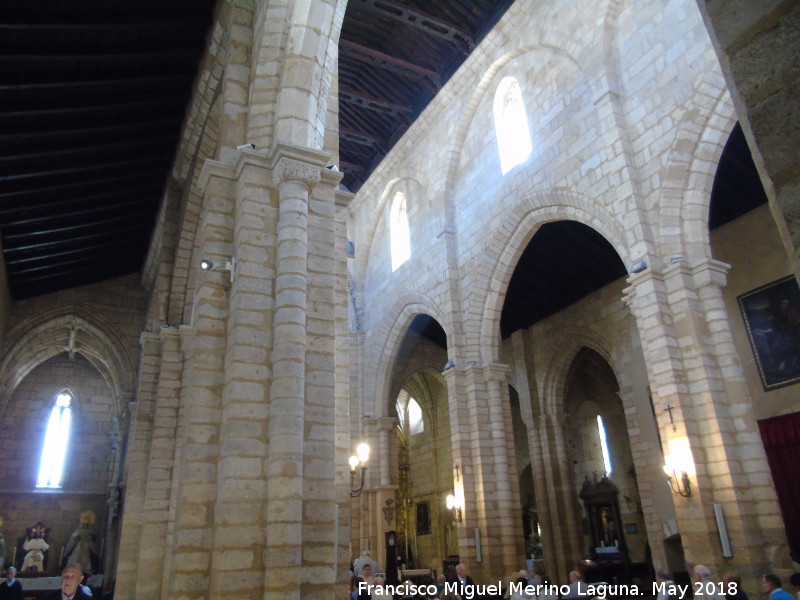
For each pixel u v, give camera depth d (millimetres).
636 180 14672
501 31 19797
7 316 19734
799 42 2660
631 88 15438
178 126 15680
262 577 6594
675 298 13117
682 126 13898
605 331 21875
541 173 17969
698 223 13500
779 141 2662
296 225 8102
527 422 24062
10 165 14336
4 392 24141
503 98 20719
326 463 7414
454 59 22438
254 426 7230
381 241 27656
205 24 12836
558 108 17641
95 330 21812
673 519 18266
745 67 2875
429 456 33188
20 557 25391
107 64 12773
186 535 6934
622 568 20469
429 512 32344
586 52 16641
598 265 21719
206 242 8336
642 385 20094
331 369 7906
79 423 29000
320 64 9328
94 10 11430
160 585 13211
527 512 29516
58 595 6684
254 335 7629
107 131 14797
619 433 24938
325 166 8789
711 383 12227
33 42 11492
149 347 16359
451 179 22625
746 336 16875
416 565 32469
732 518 11391
